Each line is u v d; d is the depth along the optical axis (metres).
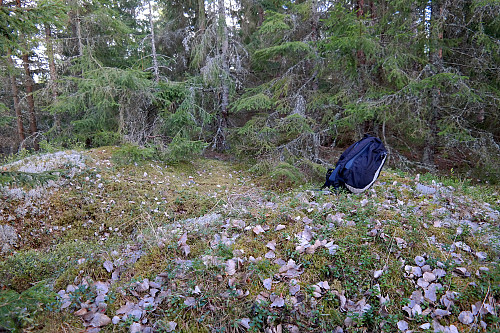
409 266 2.81
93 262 3.37
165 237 3.66
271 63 10.31
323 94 7.71
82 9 8.92
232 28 9.95
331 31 6.68
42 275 3.44
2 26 2.99
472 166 7.38
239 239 3.46
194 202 5.53
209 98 10.08
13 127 12.73
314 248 3.07
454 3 6.40
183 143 7.19
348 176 4.48
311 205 4.13
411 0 6.24
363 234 3.22
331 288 2.67
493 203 4.61
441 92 6.83
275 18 7.18
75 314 2.53
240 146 8.40
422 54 7.00
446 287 2.60
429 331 2.25
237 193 6.07
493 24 6.32
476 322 2.31
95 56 9.79
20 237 4.61
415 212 3.85
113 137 7.94
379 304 2.50
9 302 2.03
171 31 10.95
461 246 3.12
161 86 7.99
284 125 7.13
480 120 7.82
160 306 2.61
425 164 7.49
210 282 2.77
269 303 2.53
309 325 2.40
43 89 8.95
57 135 9.91
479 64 6.71
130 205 5.34
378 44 6.31
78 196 5.32
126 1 12.01
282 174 6.71
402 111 6.58
